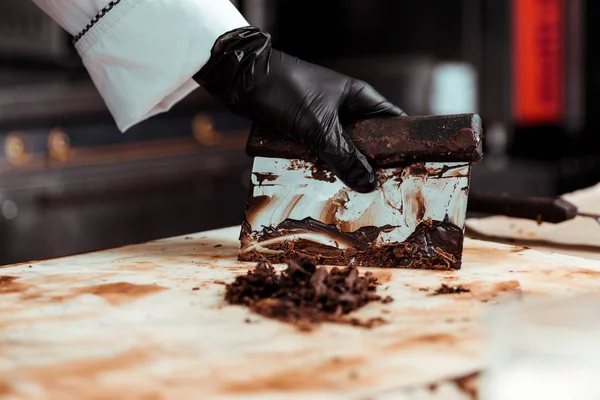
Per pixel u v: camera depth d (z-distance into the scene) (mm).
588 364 431
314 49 1730
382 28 1728
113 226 1200
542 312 448
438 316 542
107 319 542
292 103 662
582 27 1650
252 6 1488
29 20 1201
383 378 457
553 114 1683
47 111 1141
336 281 577
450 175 655
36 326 531
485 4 1654
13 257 1104
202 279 624
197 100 1312
